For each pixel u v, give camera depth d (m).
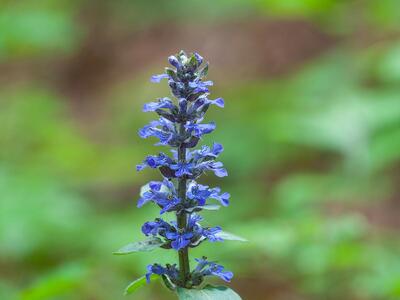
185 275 4.00
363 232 9.05
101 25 18.02
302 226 7.69
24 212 9.44
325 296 7.98
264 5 10.91
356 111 9.71
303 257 7.56
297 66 14.64
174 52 16.58
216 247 8.32
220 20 16.97
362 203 10.22
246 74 15.01
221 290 3.82
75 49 17.52
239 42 15.96
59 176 12.03
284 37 15.33
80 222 9.73
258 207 10.80
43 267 9.23
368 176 9.75
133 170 12.92
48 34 12.83
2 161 12.27
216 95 14.38
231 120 12.92
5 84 17.00
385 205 10.22
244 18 16.70
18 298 6.82
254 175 11.89
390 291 6.79
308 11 10.84
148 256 8.45
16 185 10.17
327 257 7.48
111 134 14.48
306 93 11.06
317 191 9.73
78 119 15.55
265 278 9.27
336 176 9.96
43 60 17.70
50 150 12.98
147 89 15.34
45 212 9.56
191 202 3.98
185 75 3.93
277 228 7.91
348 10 10.69
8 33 12.62
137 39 17.56
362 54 10.99
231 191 11.40
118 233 9.54
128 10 18.31
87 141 14.38
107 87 16.64
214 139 12.38
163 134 3.97
